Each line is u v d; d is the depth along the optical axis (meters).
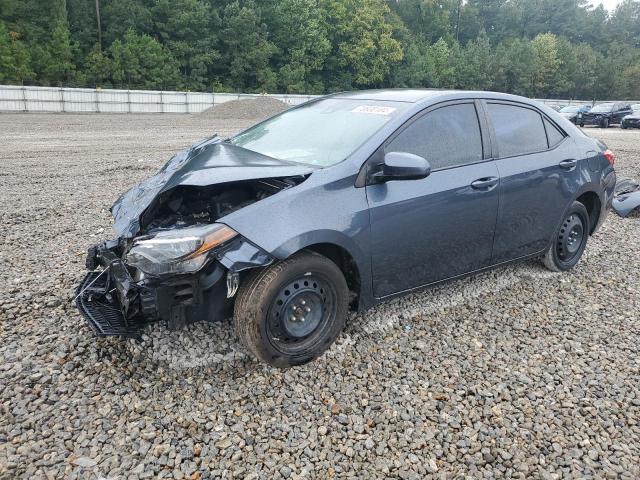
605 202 5.23
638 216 7.66
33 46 44.44
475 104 4.16
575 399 3.13
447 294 4.55
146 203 3.31
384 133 3.57
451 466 2.60
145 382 3.13
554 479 2.53
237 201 3.35
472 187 3.91
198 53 54.16
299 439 2.73
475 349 3.67
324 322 3.40
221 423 2.82
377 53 67.69
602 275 5.15
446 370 3.40
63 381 3.10
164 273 2.89
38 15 46.12
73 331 3.65
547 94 86.50
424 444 2.73
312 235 3.11
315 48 61.88
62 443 2.62
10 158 11.55
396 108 3.84
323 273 3.27
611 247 6.08
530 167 4.37
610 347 3.76
